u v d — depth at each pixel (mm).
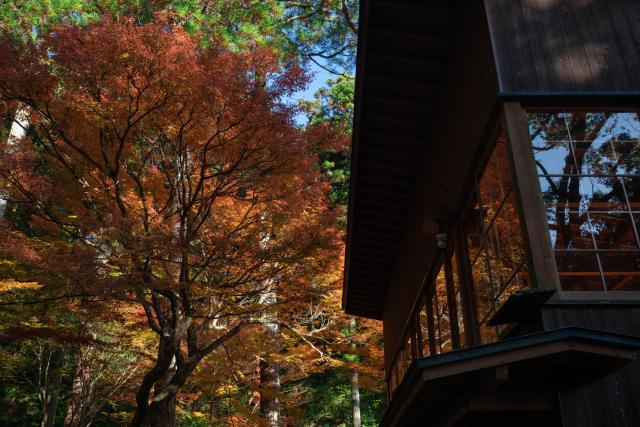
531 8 5895
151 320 8617
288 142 8109
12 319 10469
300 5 19703
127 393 15672
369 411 24328
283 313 14156
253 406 17375
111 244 8422
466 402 4895
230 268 9211
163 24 8891
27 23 11797
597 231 6684
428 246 8523
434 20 7230
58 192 8727
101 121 8281
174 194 9078
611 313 4543
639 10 5922
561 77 5539
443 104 7777
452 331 7312
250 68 8305
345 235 10875
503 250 5816
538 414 4812
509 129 5266
